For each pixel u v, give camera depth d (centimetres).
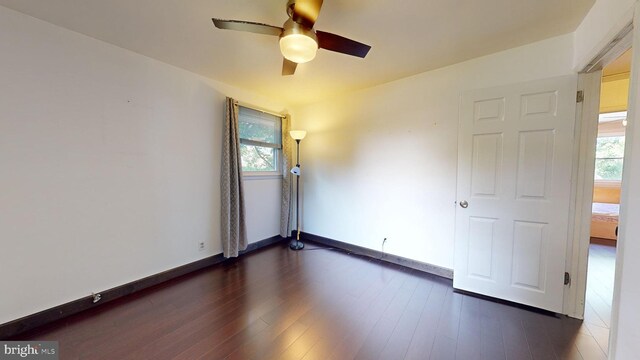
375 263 309
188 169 277
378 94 312
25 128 178
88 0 160
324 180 377
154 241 252
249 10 169
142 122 239
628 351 104
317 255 337
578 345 167
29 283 182
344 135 350
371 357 157
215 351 162
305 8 140
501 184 218
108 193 219
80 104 201
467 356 158
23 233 179
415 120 282
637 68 105
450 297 229
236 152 311
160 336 176
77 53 198
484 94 223
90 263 210
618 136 468
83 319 194
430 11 168
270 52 229
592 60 170
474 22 181
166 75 254
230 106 303
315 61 245
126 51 225
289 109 400
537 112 202
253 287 249
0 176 170
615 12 137
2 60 168
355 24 183
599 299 224
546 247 202
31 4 164
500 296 221
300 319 196
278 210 396
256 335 178
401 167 296
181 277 270
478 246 230
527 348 165
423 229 283
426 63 250
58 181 193
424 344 169
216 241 309
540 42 207
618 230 114
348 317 199
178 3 163
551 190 199
